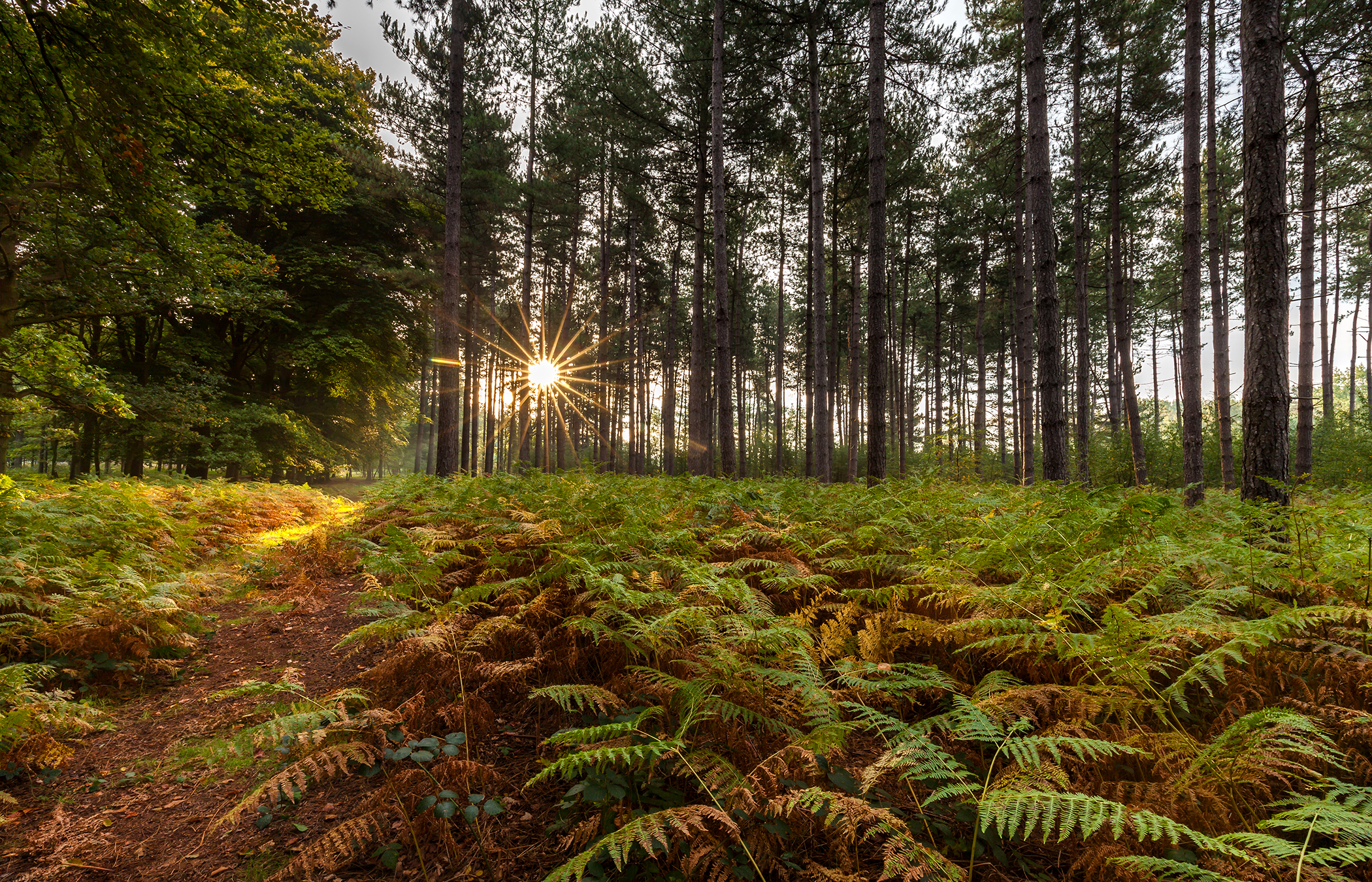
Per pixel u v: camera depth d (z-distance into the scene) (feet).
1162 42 52.70
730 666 10.19
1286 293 15.64
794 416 191.31
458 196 43.32
